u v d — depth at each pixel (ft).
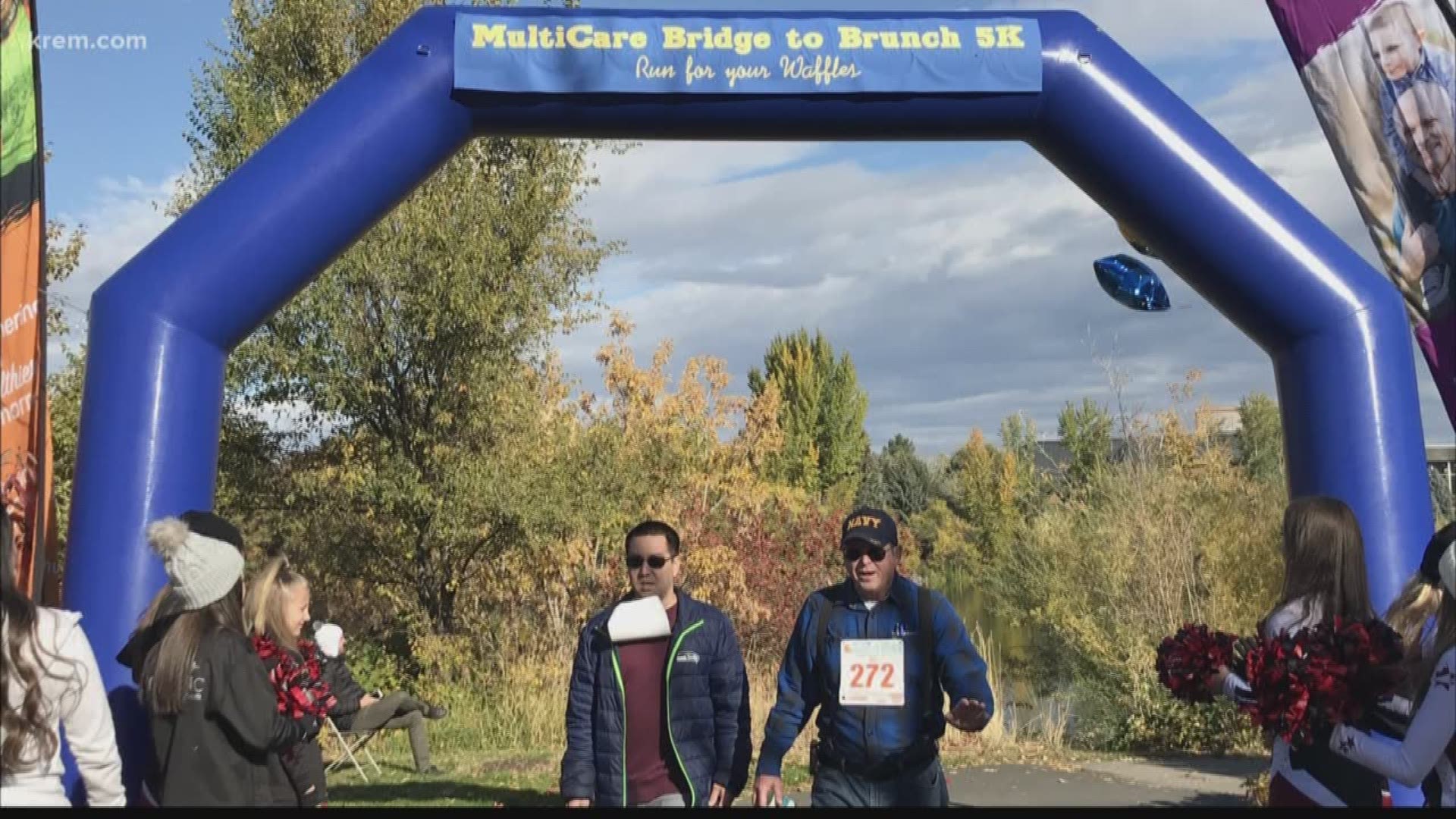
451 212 47.98
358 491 48.29
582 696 14.75
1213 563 38.91
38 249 18.51
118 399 17.33
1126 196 19.60
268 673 12.25
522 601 50.80
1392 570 18.15
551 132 19.71
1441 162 19.36
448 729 41.52
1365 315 18.79
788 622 49.16
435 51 19.03
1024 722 38.60
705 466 58.44
